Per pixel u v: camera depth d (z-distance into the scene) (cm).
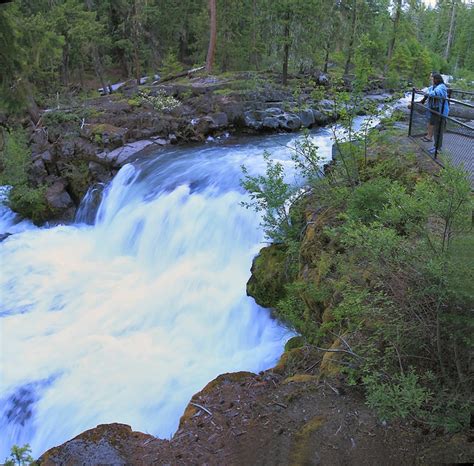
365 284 454
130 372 696
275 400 418
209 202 1107
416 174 703
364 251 443
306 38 2605
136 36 3522
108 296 952
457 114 1017
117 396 641
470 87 2238
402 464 322
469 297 320
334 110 774
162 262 1095
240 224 1012
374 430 355
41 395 662
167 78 3152
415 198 419
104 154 1608
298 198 777
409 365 366
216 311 816
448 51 6338
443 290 330
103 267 1122
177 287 908
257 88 2031
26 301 960
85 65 4194
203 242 1055
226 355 714
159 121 1781
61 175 1667
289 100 1988
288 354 532
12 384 686
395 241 378
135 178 1418
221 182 1223
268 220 771
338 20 3216
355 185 683
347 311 424
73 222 1531
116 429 417
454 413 329
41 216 1541
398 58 3606
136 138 1736
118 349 761
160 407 602
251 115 1831
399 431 348
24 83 1805
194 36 4328
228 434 392
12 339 810
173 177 1331
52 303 947
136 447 394
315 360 498
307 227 703
